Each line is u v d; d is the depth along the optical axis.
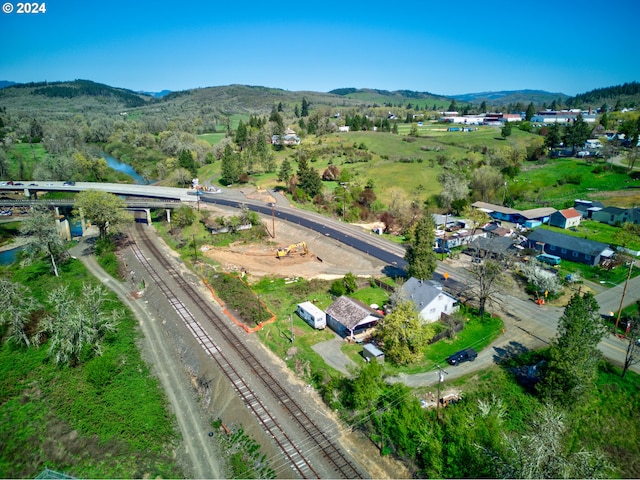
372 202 119.44
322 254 91.88
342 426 42.38
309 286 74.44
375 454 39.06
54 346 52.44
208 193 139.25
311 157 173.50
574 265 81.50
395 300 60.19
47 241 81.25
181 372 52.97
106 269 86.12
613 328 59.12
